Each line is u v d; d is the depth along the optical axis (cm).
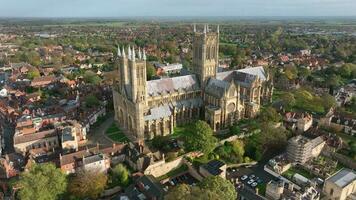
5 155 16238
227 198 11500
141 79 17762
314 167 15512
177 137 18438
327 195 13825
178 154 16188
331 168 15688
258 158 16600
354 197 13600
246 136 18612
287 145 16850
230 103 19512
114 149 16000
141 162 14712
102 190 13475
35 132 18712
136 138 18262
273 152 17700
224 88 19200
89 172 13612
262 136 17362
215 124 19138
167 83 19950
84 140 18112
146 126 18250
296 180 14738
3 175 14825
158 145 17012
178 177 15425
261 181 14988
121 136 18912
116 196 13575
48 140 18075
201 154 16575
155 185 13212
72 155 15075
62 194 13112
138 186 13800
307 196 13025
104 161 14812
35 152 16812
